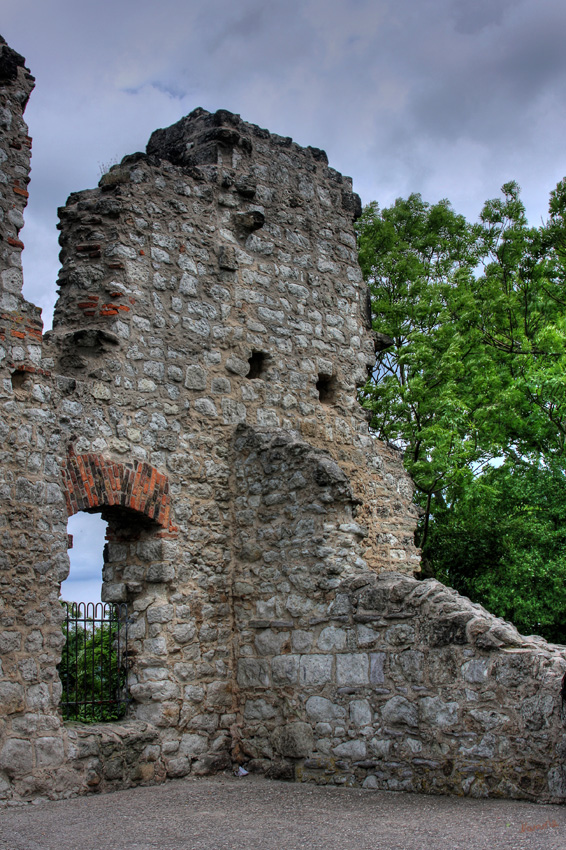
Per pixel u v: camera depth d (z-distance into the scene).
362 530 9.09
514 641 7.33
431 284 19.88
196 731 8.87
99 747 7.85
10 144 8.24
